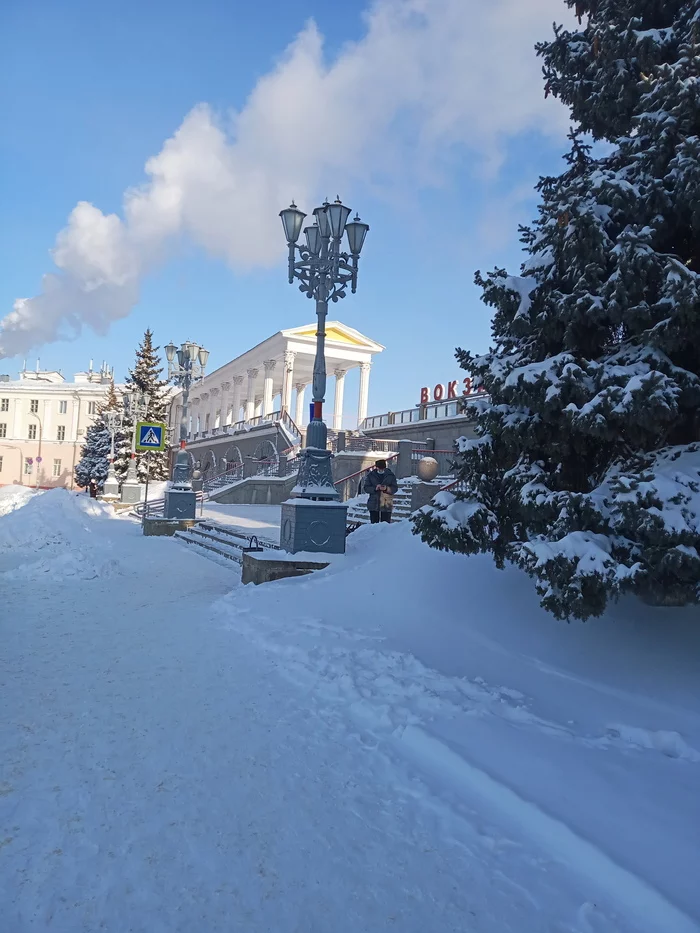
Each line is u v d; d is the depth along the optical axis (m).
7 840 2.79
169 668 5.50
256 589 8.66
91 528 19.14
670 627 5.37
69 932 2.23
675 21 5.45
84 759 3.63
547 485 5.35
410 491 18.12
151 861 2.67
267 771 3.57
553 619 5.95
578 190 5.12
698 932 2.22
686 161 4.54
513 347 6.20
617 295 4.80
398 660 5.44
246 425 42.91
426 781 3.47
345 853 2.79
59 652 5.90
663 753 3.82
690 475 4.48
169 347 20.81
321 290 10.10
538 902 2.50
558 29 6.16
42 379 78.69
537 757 3.66
